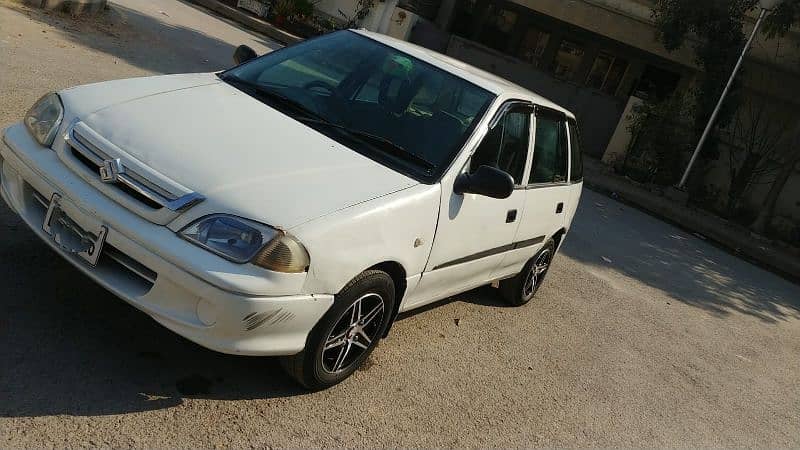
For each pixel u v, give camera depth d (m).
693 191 18.16
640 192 16.36
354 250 3.40
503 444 4.04
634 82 20.20
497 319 5.90
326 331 3.48
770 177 17.91
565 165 5.94
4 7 9.17
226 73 4.57
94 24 10.40
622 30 19.03
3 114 5.81
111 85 3.94
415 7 21.31
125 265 3.18
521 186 5.04
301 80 4.46
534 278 6.32
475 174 4.08
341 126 4.13
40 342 3.41
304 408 3.65
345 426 3.63
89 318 3.73
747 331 8.39
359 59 4.69
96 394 3.21
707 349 7.14
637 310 7.67
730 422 5.48
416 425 3.90
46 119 3.63
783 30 15.80
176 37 12.26
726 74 16.92
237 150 3.50
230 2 20.75
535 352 5.52
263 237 3.09
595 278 8.36
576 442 4.36
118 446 2.94
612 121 20.09
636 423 4.91
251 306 3.04
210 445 3.13
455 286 4.75
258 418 3.43
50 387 3.14
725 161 18.27
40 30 8.89
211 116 3.77
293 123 3.99
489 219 4.60
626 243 10.98
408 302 4.18
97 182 3.25
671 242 12.65
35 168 3.42
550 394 4.88
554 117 5.62
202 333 3.08
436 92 4.55
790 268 14.19
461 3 21.98
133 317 3.88
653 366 6.12
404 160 4.06
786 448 5.34
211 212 3.12
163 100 3.84
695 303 8.88
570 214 6.35
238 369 3.77
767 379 6.83
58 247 3.31
